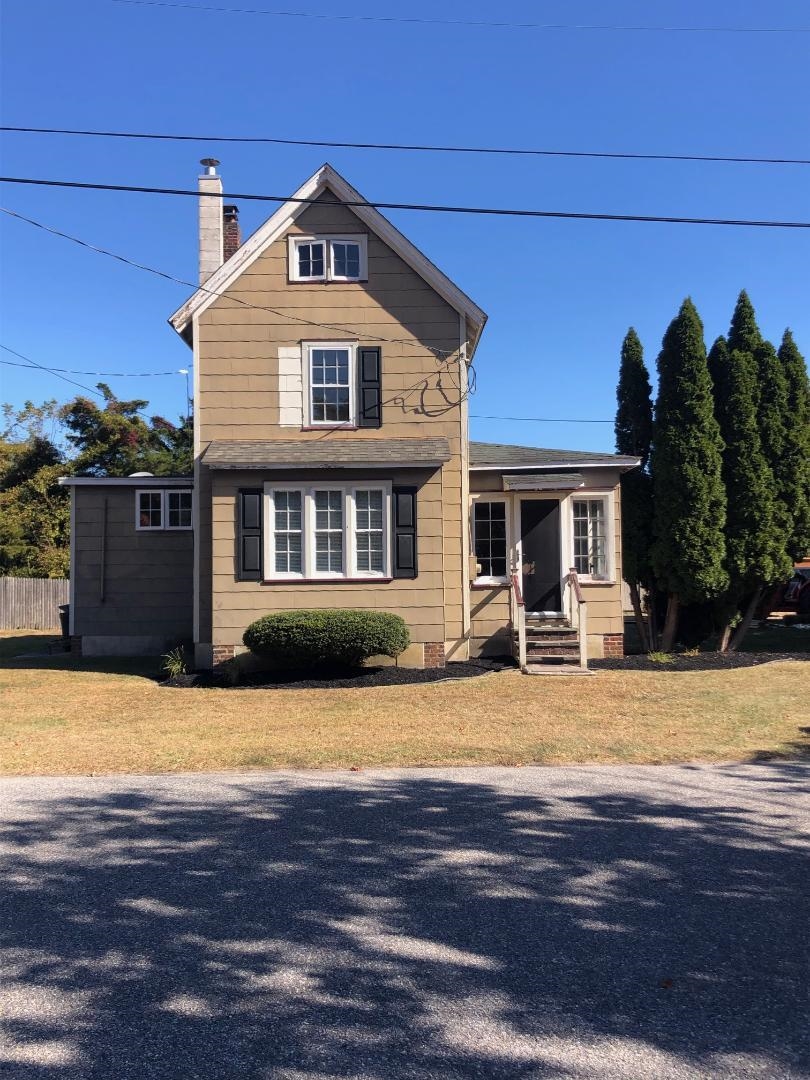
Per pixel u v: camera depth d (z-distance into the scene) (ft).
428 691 41.78
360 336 50.83
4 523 112.88
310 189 50.62
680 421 51.16
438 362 50.96
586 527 52.65
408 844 19.83
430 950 14.39
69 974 13.65
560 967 13.76
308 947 14.53
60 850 19.63
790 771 26.61
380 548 48.34
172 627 62.28
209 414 50.19
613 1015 12.32
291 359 50.49
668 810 22.38
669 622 53.78
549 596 52.85
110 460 124.26
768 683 43.37
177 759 28.60
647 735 31.86
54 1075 10.98
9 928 15.42
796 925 15.35
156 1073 11.00
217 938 14.90
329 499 48.42
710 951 14.34
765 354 52.80
